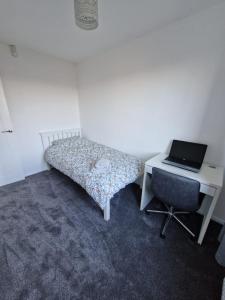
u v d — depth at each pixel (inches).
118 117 101.0
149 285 45.1
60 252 54.4
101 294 42.8
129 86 88.7
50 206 78.5
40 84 104.5
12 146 96.1
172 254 54.6
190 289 44.5
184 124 71.2
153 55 73.7
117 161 86.5
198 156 66.7
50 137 116.4
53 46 88.3
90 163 84.7
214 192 51.2
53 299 41.5
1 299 41.5
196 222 69.4
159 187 58.1
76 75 123.0
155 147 85.6
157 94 77.1
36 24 64.9
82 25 49.9
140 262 51.5
